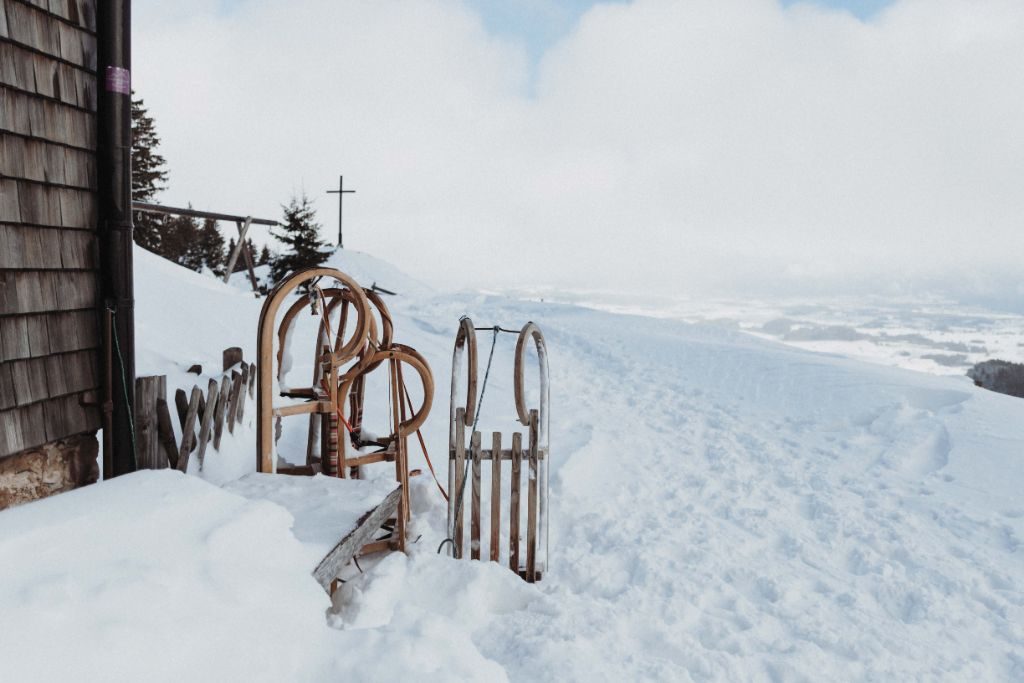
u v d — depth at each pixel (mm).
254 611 2285
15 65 3297
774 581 4137
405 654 2369
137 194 29281
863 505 5578
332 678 2238
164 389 4234
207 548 2402
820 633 3523
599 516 5105
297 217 31484
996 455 6461
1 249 3221
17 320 3324
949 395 8977
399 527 3996
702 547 4645
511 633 3262
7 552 2051
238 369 5945
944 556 4586
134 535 2334
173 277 11344
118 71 3812
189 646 1997
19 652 1707
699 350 13531
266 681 2094
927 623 3754
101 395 3898
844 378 10172
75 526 2277
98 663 1792
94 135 3844
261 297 15617
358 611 3232
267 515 2703
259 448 3979
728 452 7117
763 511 5426
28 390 3389
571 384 10953
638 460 6777
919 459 6891
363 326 4223
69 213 3670
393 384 4523
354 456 4418
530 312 21531
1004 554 4652
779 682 3090
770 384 10617
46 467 3584
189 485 2777
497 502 4102
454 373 4285
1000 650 3494
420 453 6293
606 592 3984
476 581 3572
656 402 9906
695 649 3256
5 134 3248
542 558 4102
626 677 2918
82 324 3781
